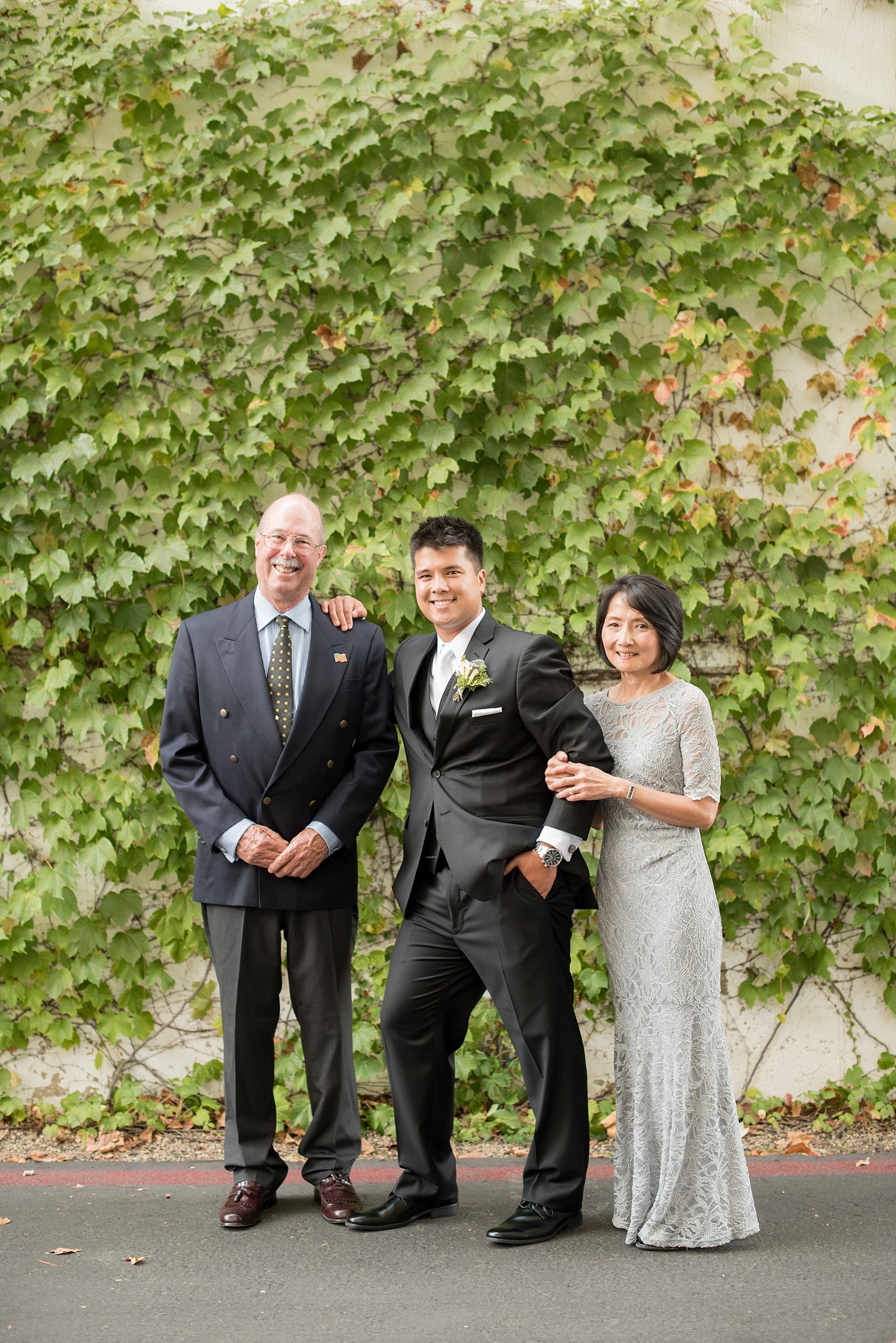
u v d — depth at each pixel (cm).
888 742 421
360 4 412
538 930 289
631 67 417
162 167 412
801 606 417
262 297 414
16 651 408
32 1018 401
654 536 407
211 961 406
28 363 406
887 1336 237
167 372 412
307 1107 380
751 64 414
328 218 405
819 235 423
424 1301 254
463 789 294
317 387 407
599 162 410
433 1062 303
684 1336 237
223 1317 247
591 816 290
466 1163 360
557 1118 291
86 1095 403
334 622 326
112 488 404
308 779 307
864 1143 382
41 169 412
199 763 308
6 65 409
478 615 303
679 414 412
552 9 420
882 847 415
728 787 410
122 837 393
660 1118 286
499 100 405
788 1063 416
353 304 407
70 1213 314
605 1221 305
